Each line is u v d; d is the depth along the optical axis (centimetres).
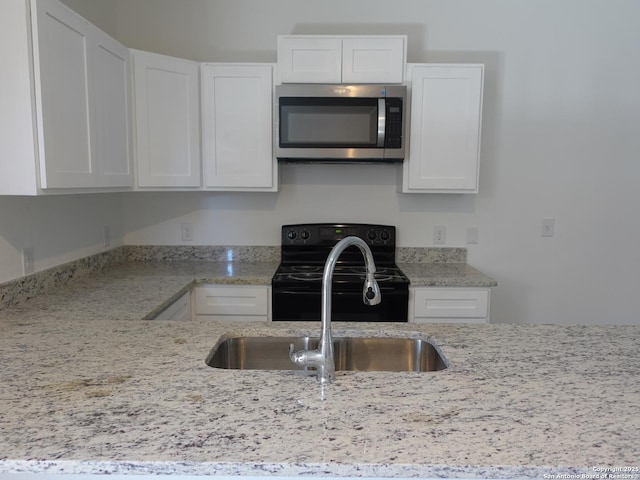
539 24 283
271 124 261
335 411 90
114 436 81
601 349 126
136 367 111
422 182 263
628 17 282
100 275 252
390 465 75
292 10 285
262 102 260
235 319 251
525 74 286
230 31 286
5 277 179
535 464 74
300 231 291
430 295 247
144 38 286
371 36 252
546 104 288
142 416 88
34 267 199
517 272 299
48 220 209
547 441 80
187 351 123
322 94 250
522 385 102
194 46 287
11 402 93
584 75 286
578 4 281
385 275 258
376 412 90
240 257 300
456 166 262
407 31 284
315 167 295
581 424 86
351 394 98
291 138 253
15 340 132
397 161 261
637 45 283
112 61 213
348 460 75
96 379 104
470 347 128
